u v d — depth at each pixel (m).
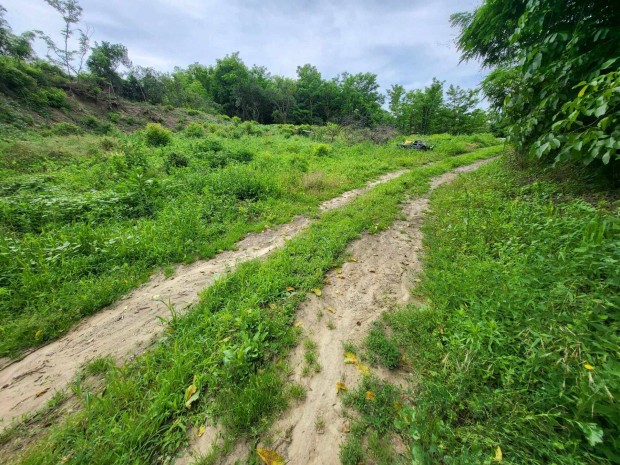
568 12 3.11
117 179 7.18
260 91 43.44
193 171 8.23
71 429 1.67
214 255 3.99
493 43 4.79
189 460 1.53
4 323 2.56
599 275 1.93
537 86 3.63
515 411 1.45
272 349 2.21
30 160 8.41
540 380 1.54
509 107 4.10
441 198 6.07
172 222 4.52
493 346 1.85
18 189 5.62
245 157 10.89
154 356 2.14
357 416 1.73
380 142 17.19
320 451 1.55
